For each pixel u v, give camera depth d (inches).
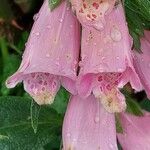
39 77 9.4
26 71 8.8
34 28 9.6
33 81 9.4
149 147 11.5
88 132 10.6
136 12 10.1
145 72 10.8
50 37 9.4
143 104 14.7
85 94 9.1
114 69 8.8
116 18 9.3
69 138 10.6
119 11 9.3
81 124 10.6
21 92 15.9
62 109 14.2
